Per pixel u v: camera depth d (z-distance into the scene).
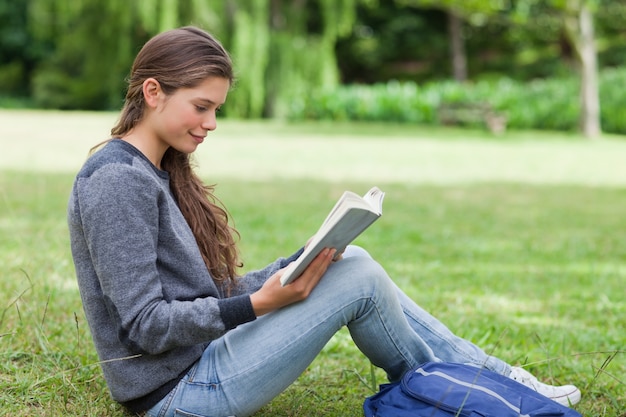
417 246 8.66
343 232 2.78
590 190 14.57
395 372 3.22
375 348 3.13
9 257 6.52
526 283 6.98
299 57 32.88
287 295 2.87
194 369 3.00
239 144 21.84
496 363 3.46
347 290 2.96
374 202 2.90
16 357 4.18
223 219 3.35
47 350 4.23
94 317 2.95
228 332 3.08
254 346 2.95
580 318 5.84
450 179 15.87
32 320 4.70
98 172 2.80
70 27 35.12
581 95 28.28
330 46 33.69
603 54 40.78
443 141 24.95
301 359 2.98
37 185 11.96
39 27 36.03
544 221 10.83
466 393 2.90
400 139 25.28
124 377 2.96
